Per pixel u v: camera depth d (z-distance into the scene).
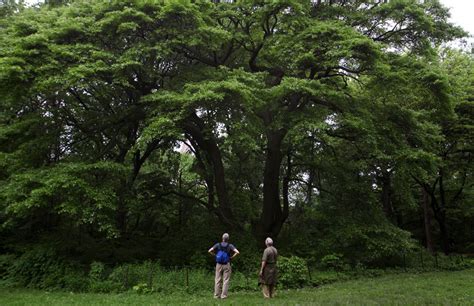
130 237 21.95
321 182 27.00
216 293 12.66
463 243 35.22
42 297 12.87
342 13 19.73
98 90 17.33
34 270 15.61
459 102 22.38
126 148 19.08
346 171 22.73
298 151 23.80
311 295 12.99
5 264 16.31
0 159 16.47
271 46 18.75
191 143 23.19
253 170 27.33
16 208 13.91
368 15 19.30
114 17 15.32
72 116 18.44
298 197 30.52
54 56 14.99
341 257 20.08
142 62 16.78
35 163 17.16
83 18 15.95
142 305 11.45
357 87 24.61
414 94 20.42
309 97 18.72
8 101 15.97
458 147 26.86
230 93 15.48
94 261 15.98
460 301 11.56
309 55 16.58
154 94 16.05
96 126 18.59
